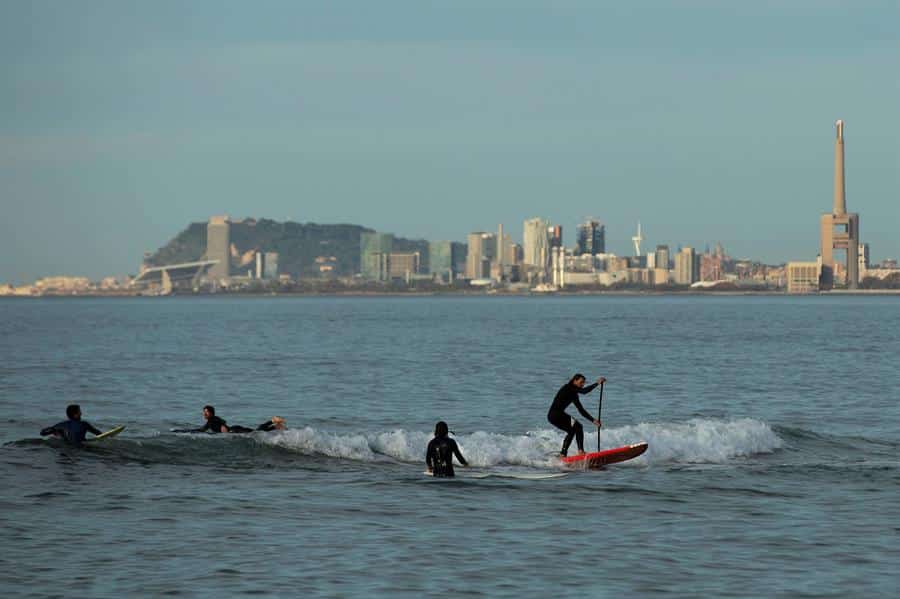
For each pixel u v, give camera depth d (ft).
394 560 201.67
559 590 183.73
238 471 291.79
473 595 180.75
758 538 220.23
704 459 322.55
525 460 313.32
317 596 179.42
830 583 187.93
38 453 298.15
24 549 206.08
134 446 310.86
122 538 216.13
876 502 257.34
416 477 287.69
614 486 276.21
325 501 255.09
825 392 575.38
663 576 192.03
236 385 615.98
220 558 201.77
